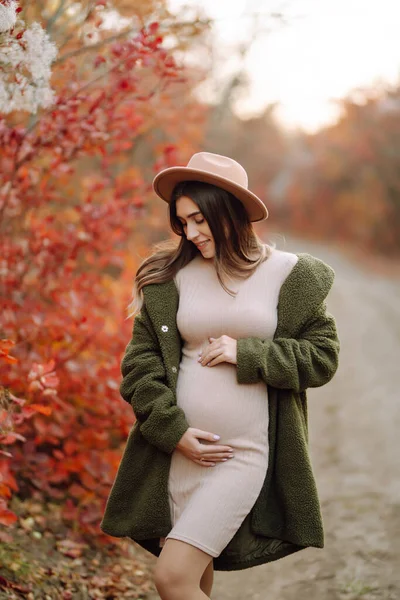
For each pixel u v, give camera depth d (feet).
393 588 10.84
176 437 7.86
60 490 12.71
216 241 8.09
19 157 12.13
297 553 12.37
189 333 8.21
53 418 12.39
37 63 8.34
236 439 7.95
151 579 11.19
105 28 12.44
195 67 18.31
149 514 8.08
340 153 94.53
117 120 12.16
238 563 8.03
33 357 11.75
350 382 26.17
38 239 12.79
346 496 15.07
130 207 13.76
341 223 100.48
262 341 8.03
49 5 12.75
